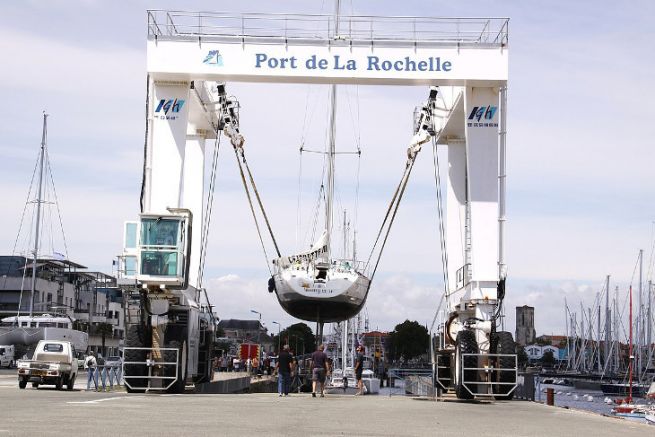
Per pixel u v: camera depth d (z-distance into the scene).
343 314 39.91
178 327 27.92
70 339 72.25
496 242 28.17
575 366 127.31
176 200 28.30
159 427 12.60
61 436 10.58
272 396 28.88
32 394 24.44
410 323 181.00
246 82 29.03
